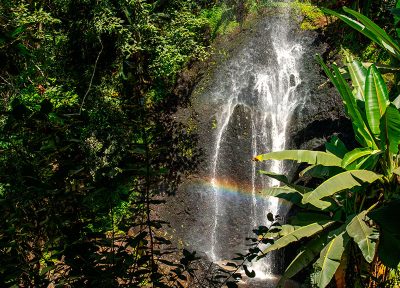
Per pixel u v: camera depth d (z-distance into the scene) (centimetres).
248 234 1116
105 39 1258
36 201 173
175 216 1177
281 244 617
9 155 171
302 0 1156
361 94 685
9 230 164
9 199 162
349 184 561
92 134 963
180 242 1141
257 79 1150
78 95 1144
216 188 1160
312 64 1070
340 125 978
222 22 1262
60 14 1274
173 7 1260
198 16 1298
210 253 1136
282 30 1144
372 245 533
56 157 179
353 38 1023
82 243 171
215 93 1198
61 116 174
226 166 1157
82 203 172
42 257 177
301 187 732
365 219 582
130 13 1162
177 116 1225
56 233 175
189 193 1177
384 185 620
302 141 1045
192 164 1187
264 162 1110
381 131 560
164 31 1219
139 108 191
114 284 179
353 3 1011
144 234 185
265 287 950
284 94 1100
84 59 1281
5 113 167
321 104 1024
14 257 168
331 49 1050
